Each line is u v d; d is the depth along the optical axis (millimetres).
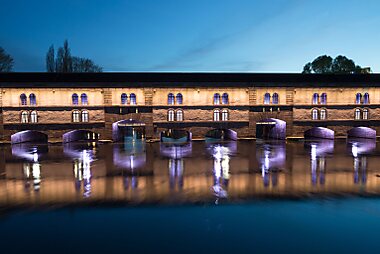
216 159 25656
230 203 13828
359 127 40531
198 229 10969
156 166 22672
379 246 9695
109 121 36938
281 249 9500
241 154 28344
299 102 39188
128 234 10570
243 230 10883
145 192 15680
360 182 17625
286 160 25031
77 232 10766
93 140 41500
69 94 35938
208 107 38156
